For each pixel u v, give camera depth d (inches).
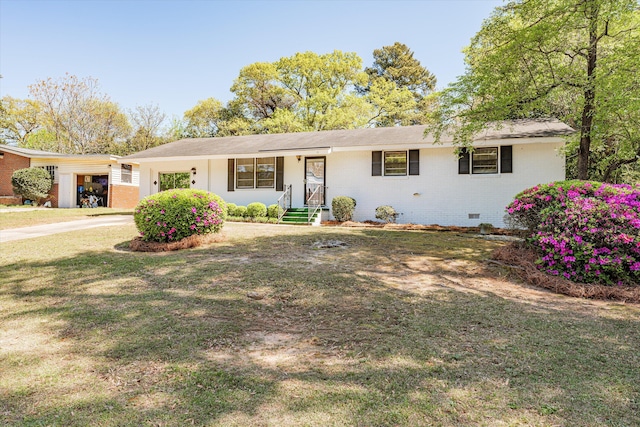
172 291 198.5
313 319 161.2
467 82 395.5
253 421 86.9
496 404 94.5
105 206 892.6
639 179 583.5
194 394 99.3
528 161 503.2
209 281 216.2
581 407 93.4
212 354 125.4
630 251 213.2
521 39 348.8
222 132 1314.0
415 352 127.2
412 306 178.5
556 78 382.6
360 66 1300.4
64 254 290.0
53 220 518.0
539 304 186.2
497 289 213.5
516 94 372.8
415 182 550.6
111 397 97.6
